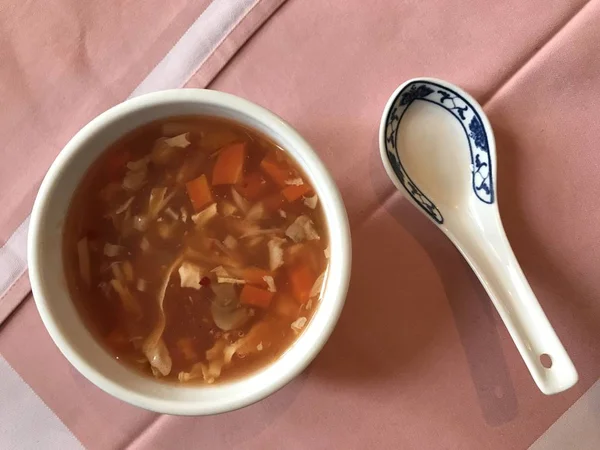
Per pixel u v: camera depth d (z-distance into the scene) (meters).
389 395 0.23
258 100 0.22
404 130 0.23
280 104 0.22
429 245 0.23
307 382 0.23
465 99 0.22
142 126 0.20
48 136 0.22
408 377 0.23
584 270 0.23
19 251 0.22
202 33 0.22
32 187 0.22
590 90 0.22
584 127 0.22
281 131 0.19
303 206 0.21
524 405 0.23
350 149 0.22
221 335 0.21
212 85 0.22
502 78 0.22
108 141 0.20
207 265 0.21
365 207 0.23
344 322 0.23
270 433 0.23
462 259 0.23
